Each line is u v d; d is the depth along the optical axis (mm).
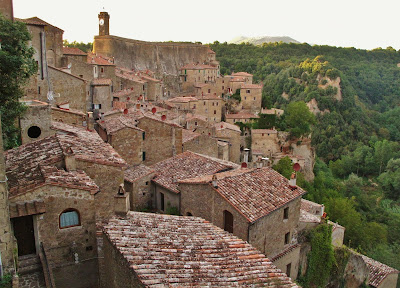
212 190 27891
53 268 18719
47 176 18812
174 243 17172
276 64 195750
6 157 23203
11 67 25406
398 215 86375
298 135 110188
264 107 124938
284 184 31219
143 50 140500
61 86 47969
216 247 17453
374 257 57000
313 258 33094
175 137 43938
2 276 15641
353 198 89875
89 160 22125
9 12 30875
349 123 160000
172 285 13562
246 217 25172
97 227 21609
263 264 16641
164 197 34438
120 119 43156
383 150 132250
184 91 136875
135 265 14500
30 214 17547
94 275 19766
